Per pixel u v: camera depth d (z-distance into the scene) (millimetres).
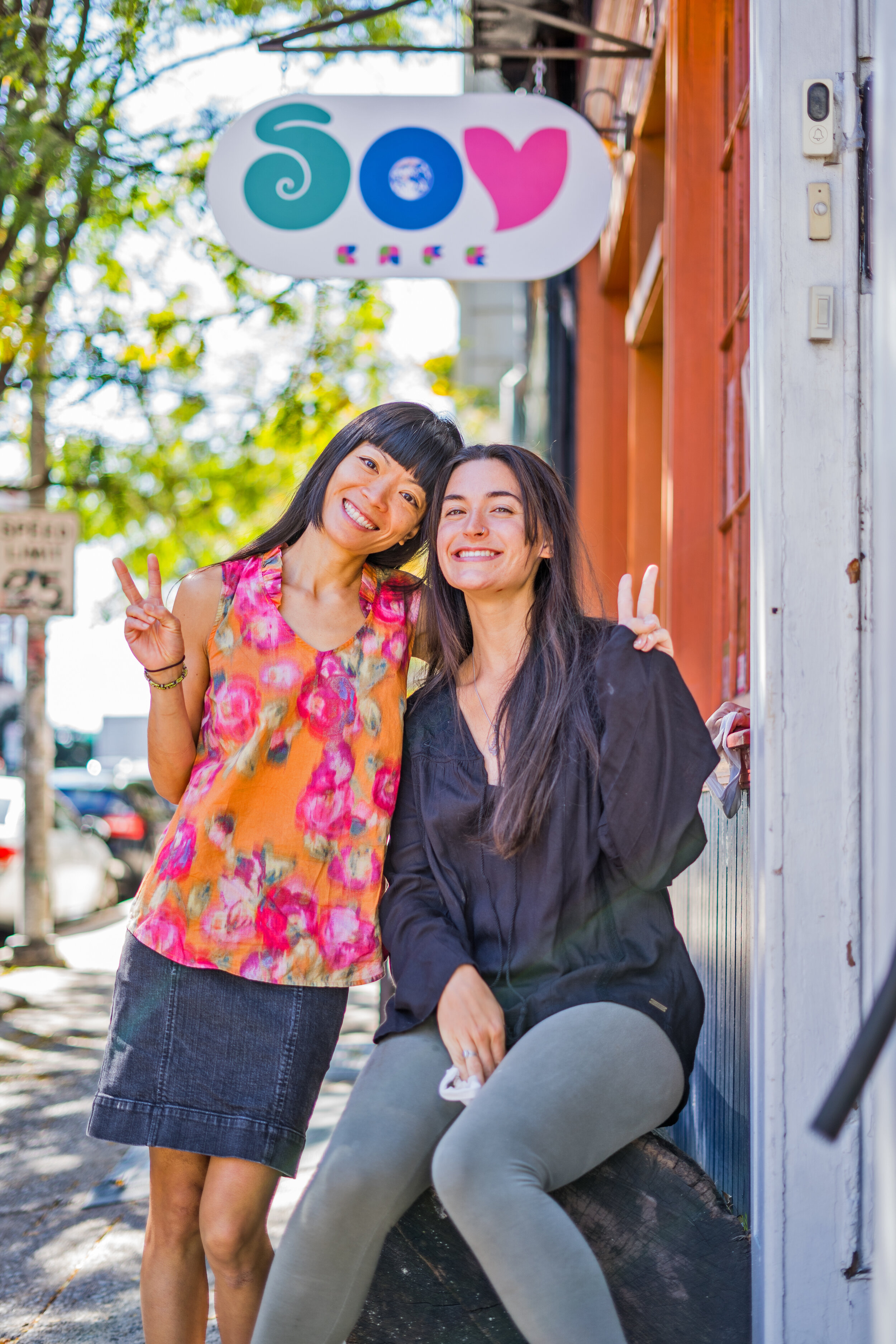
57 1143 4160
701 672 3719
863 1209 1962
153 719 2170
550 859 2051
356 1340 2039
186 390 7750
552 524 2250
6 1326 2709
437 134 3938
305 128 3936
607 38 4199
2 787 9867
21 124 4910
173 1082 2074
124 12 5051
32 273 5996
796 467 2037
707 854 2791
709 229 3760
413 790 2209
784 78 2066
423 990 2004
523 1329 1651
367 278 3943
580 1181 1999
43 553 7621
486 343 16484
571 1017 1907
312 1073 2135
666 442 3887
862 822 1997
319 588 2281
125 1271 3021
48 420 7652
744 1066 2301
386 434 2279
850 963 1986
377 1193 1820
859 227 2055
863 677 2010
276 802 2129
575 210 3926
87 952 8977
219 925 2086
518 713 2129
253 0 5340
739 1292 2004
